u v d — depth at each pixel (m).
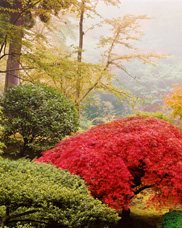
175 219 4.50
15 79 10.65
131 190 4.36
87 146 4.62
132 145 4.32
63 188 3.01
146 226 4.70
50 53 9.92
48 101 7.72
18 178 3.09
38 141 7.87
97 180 4.00
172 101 6.77
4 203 2.59
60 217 2.61
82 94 12.17
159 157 4.21
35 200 2.62
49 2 7.63
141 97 11.82
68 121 7.93
